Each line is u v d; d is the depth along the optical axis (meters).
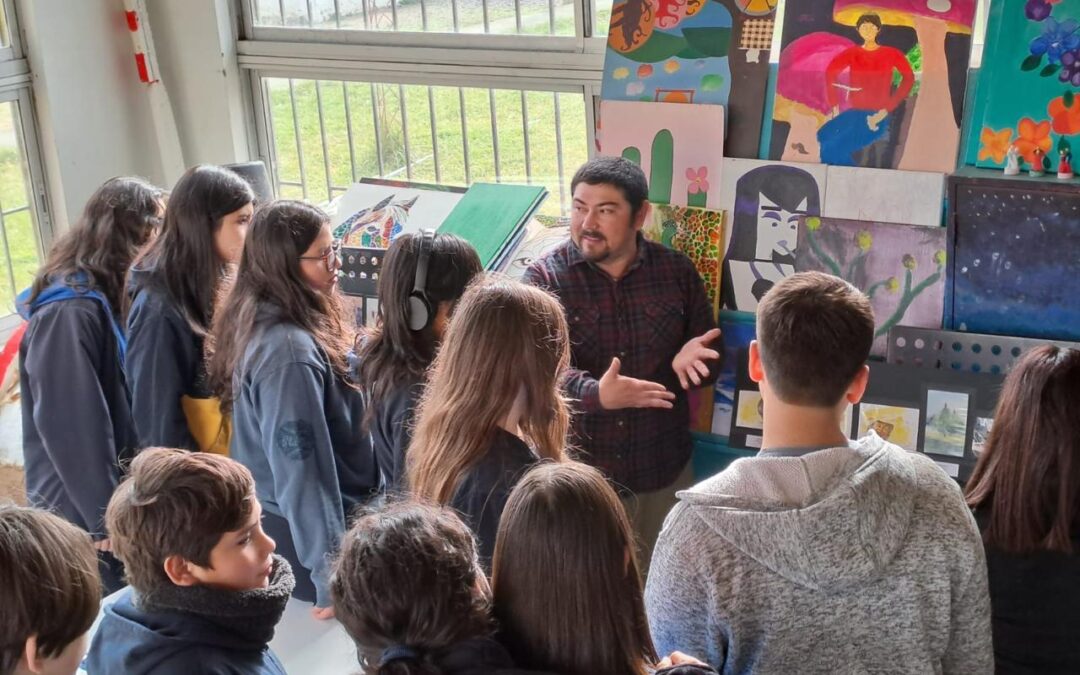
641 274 2.89
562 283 2.87
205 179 2.76
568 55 3.63
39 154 4.26
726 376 3.16
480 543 1.83
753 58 3.03
